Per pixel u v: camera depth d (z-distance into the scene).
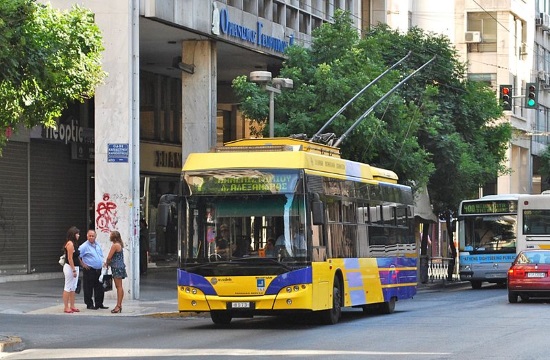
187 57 37.06
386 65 45.53
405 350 17.92
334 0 48.00
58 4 30.73
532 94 44.62
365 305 28.72
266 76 32.06
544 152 81.62
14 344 18.89
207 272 22.67
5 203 35.09
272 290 22.42
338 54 39.59
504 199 44.28
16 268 35.78
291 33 42.03
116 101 30.81
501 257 44.25
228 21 36.72
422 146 44.94
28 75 19.89
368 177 27.67
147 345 19.22
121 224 30.77
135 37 31.03
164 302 30.00
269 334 21.53
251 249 22.62
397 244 29.80
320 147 25.58
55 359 17.11
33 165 36.66
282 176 22.77
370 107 35.62
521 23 78.31
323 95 37.69
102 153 30.86
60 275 38.03
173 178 46.28
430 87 43.91
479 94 48.59
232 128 48.69
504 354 17.20
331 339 20.19
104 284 27.33
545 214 42.56
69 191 38.81
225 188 22.89
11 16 19.45
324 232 23.73
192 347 18.75
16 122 21.28
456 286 48.94
